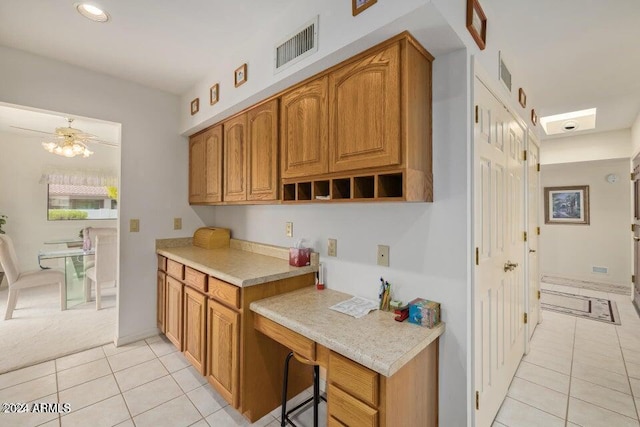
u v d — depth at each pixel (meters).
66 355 2.45
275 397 1.82
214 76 2.40
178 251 2.67
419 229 1.49
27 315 3.38
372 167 1.35
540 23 1.81
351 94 1.44
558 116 3.54
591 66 2.34
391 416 1.08
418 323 1.36
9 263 3.24
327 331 1.29
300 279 1.95
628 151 3.92
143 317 2.75
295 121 1.77
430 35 1.26
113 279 3.69
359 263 1.77
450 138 1.38
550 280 5.05
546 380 2.19
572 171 5.09
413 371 1.23
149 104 2.77
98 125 3.97
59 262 5.07
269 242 2.49
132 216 2.68
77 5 1.66
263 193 2.03
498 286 1.79
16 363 2.32
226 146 2.44
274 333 1.54
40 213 4.96
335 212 1.92
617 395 2.02
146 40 2.03
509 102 2.03
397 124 1.26
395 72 1.27
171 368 2.27
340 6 1.39
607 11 1.69
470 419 1.36
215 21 1.82
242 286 1.64
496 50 1.76
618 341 2.82
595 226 4.89
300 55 1.60
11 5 1.66
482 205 1.52
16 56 2.13
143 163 2.74
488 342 1.62
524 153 2.51
